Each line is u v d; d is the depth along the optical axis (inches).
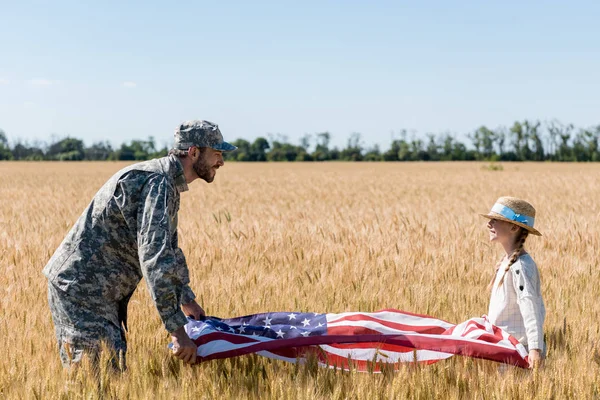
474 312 209.0
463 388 141.6
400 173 2118.6
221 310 205.6
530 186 1184.8
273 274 256.8
